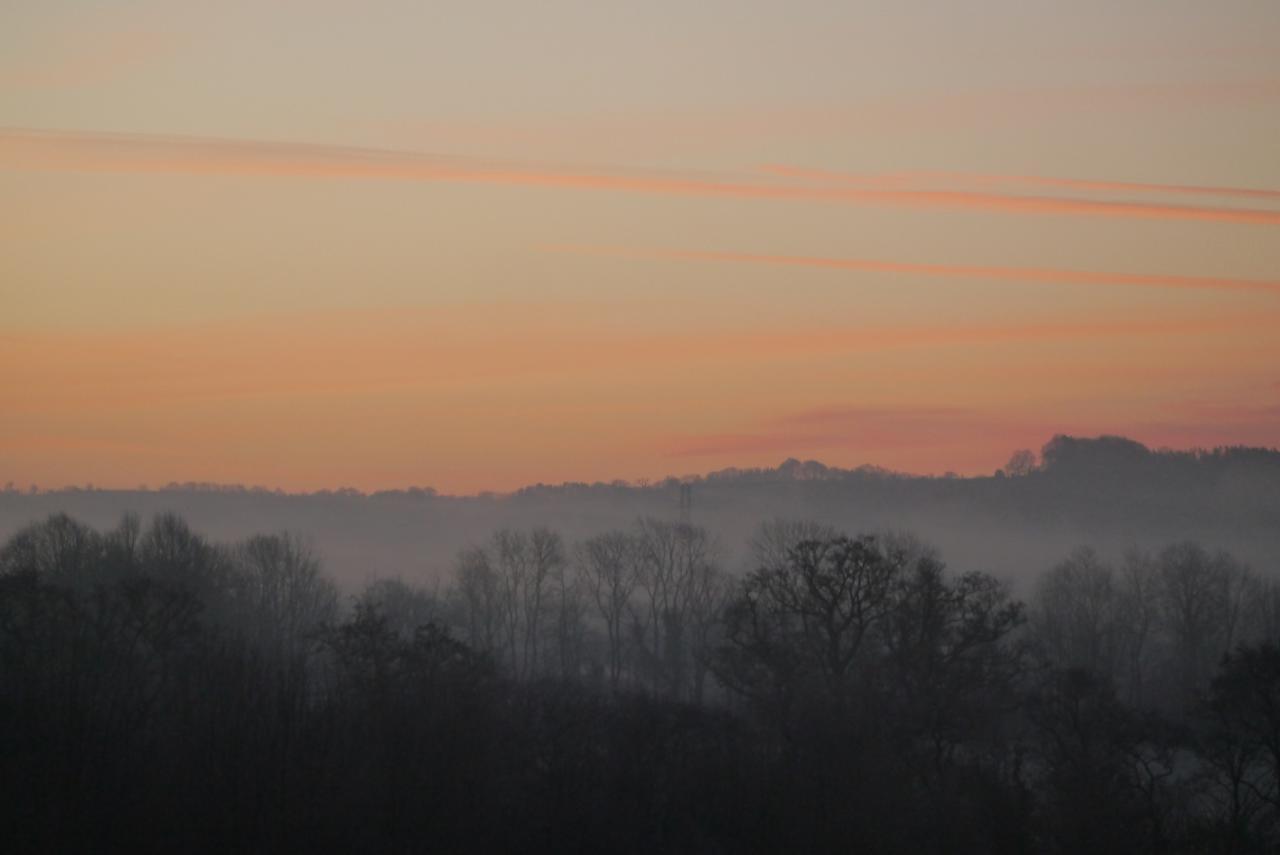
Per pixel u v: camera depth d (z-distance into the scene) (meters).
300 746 135.12
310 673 188.62
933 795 157.88
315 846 128.00
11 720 130.12
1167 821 167.25
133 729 138.38
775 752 163.75
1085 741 169.88
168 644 169.88
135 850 122.88
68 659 155.38
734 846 143.75
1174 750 179.12
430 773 136.25
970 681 186.75
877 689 184.25
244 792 128.62
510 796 141.50
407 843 131.62
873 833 145.38
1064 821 157.50
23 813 120.88
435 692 149.88
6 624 162.38
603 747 155.75
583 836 137.75
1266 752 175.88
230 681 142.88
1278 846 158.88
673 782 150.00
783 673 188.50
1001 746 183.75
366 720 141.75
